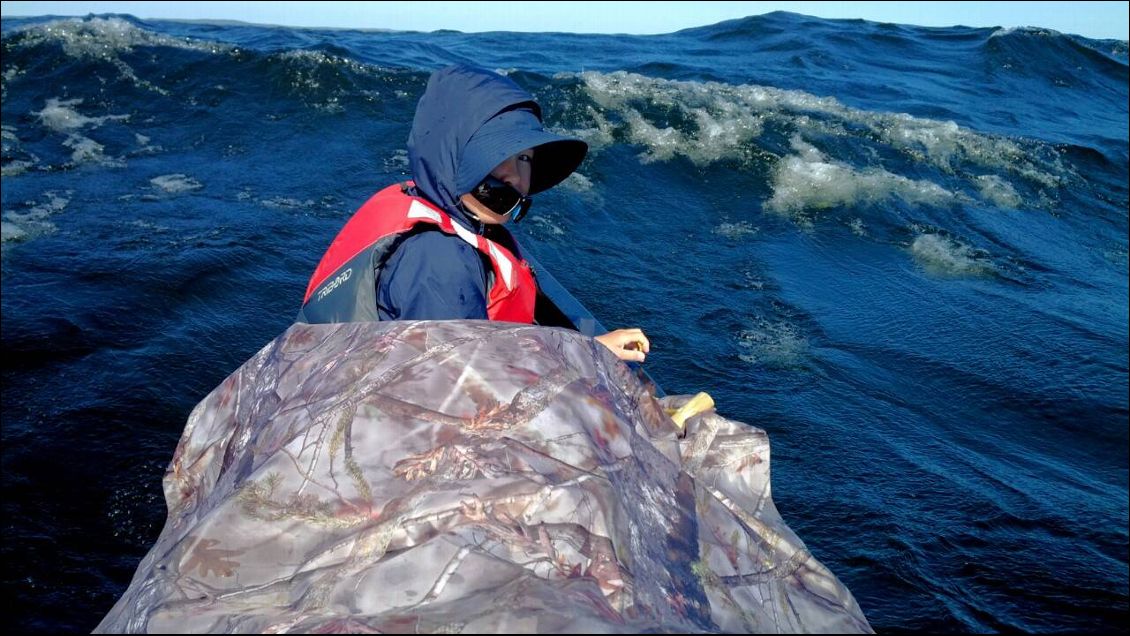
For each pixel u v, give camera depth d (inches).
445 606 36.2
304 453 45.1
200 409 57.2
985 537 132.2
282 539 42.1
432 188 71.0
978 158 354.9
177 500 55.0
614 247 239.6
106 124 315.3
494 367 49.1
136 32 387.9
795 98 390.6
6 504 122.5
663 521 45.9
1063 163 366.9
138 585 41.9
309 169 281.6
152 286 188.7
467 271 67.5
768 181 303.3
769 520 51.9
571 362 51.9
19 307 175.6
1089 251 291.3
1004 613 115.8
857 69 551.5
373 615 35.7
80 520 121.6
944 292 237.9
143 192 253.9
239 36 543.2
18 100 331.3
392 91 354.9
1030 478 154.5
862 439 157.2
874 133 359.6
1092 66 602.9
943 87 521.3
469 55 538.3
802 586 47.3
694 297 212.7
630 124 335.3
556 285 88.7
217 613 38.6
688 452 54.6
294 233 226.4
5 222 222.2
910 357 196.2
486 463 43.8
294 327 57.1
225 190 258.8
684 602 41.4
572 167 87.2
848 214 285.4
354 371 49.4
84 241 212.5
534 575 37.8
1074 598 120.0
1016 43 606.9
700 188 295.7
